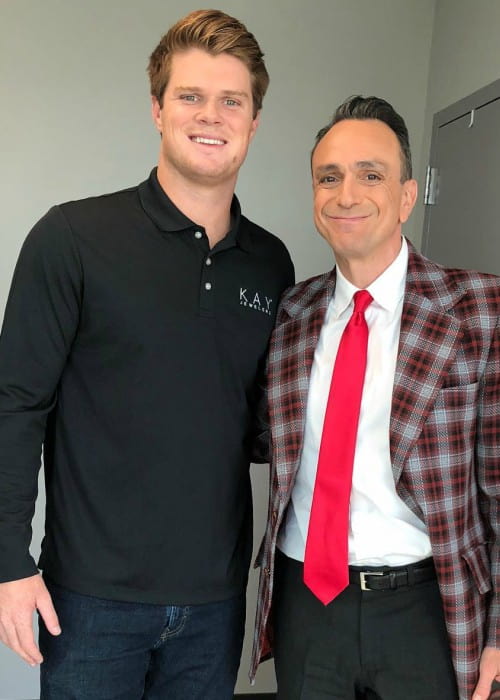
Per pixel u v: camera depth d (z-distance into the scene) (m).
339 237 1.28
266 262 1.49
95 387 1.32
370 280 1.32
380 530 1.29
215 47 1.28
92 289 1.29
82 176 2.28
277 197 2.36
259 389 1.47
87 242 1.30
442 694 1.28
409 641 1.28
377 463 1.28
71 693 1.33
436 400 1.23
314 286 1.47
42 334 1.28
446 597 1.23
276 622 1.43
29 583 1.25
